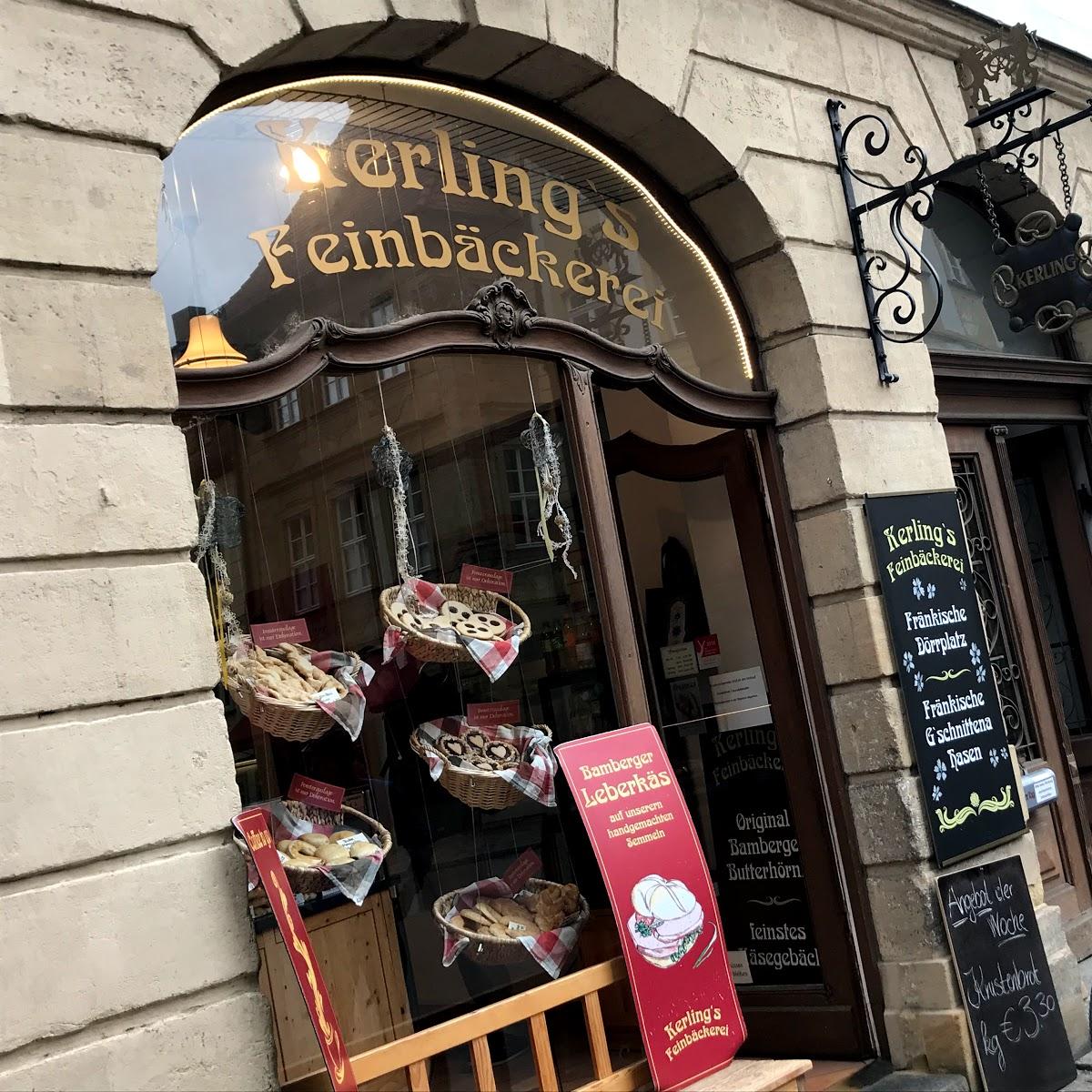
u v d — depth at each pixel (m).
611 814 3.91
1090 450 6.91
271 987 3.48
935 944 4.81
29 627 2.83
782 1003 5.11
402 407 4.12
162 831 2.95
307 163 3.96
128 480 3.04
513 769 4.10
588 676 4.44
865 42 5.82
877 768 4.96
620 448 5.54
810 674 5.10
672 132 4.89
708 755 5.39
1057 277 5.19
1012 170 5.29
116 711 2.94
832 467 5.08
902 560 5.15
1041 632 6.22
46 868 2.76
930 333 6.07
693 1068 3.78
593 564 4.46
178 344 3.52
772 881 5.20
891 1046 4.86
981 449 6.22
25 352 2.94
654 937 3.83
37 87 3.06
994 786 5.23
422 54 4.24
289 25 3.65
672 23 4.88
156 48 3.30
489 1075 3.62
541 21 4.35
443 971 3.89
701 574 5.39
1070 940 5.86
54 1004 2.72
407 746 4.06
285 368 3.71
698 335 5.09
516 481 4.37
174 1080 2.85
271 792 3.73
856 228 5.43
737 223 5.14
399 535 4.08
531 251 4.55
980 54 6.27
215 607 3.62
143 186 3.20
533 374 4.46
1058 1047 4.96
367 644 3.99
